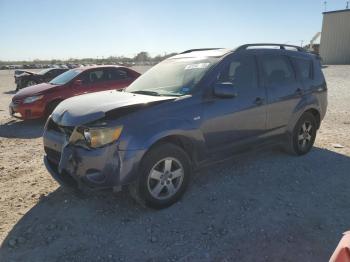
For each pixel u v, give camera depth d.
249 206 4.19
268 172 5.25
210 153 4.52
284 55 5.67
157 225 3.80
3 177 5.24
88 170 3.74
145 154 3.85
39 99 9.15
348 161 5.80
